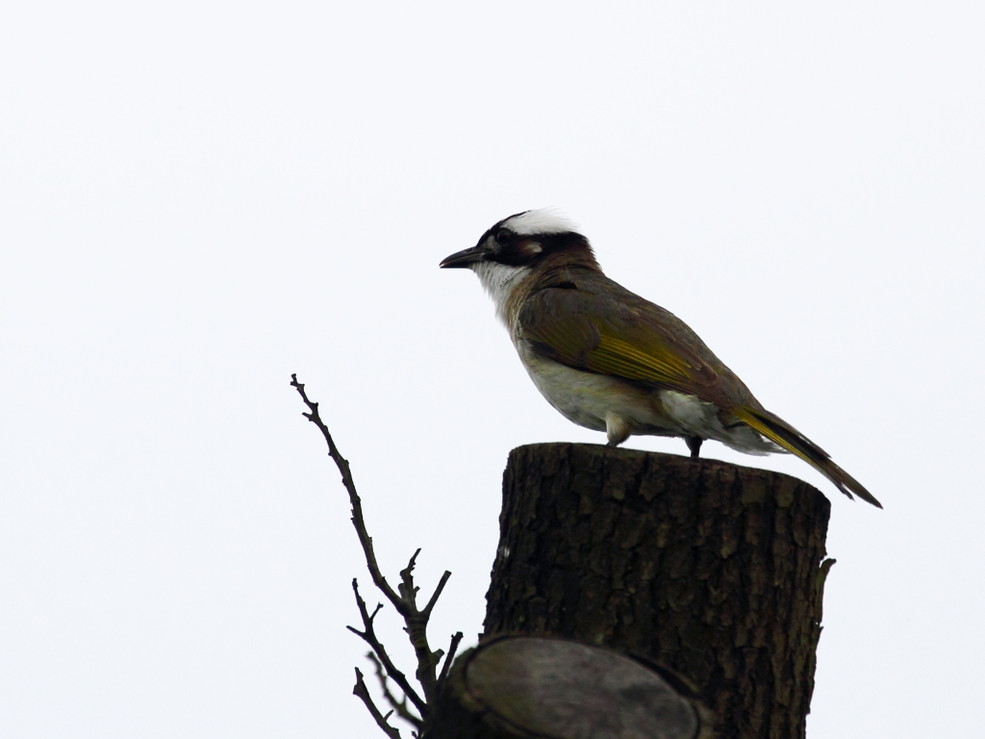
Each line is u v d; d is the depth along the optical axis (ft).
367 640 36.29
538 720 24.17
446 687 25.26
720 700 32.19
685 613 32.76
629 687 24.72
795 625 33.65
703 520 33.42
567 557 33.60
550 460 34.73
